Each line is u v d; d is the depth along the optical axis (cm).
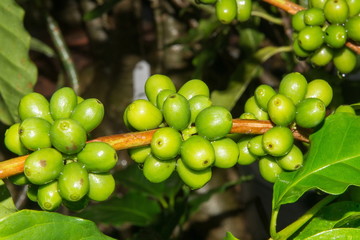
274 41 76
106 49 89
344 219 45
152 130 41
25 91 58
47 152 39
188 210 67
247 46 73
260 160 45
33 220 39
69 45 107
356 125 44
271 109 42
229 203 79
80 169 40
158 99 42
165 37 83
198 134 42
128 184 69
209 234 78
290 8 51
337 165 44
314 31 49
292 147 44
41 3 84
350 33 49
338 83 65
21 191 77
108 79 89
